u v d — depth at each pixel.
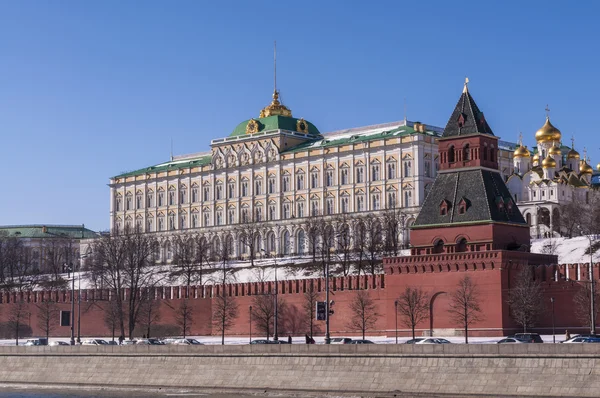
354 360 115.75
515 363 105.12
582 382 100.44
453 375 108.56
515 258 152.25
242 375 123.56
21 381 142.88
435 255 156.00
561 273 151.25
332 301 168.25
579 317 147.62
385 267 161.75
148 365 132.50
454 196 157.25
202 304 191.88
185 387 127.50
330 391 115.81
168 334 195.75
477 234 153.88
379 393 112.25
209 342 173.50
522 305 146.88
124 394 129.25
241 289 187.25
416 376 110.94
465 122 158.38
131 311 195.38
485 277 151.25
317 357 118.50
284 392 119.12
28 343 182.38
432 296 156.00
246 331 184.62
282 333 179.75
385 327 162.50
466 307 145.38
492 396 105.00
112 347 136.50
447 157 160.00
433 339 135.62
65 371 139.75
